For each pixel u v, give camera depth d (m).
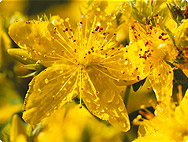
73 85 0.11
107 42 0.11
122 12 0.11
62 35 0.11
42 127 0.11
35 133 0.10
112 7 0.11
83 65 0.11
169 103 0.10
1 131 0.11
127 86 0.11
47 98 0.11
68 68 0.11
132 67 0.11
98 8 0.11
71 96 0.11
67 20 0.11
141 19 0.11
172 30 0.11
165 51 0.11
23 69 0.11
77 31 0.11
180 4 0.11
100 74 0.11
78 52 0.11
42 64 0.11
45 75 0.11
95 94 0.11
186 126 0.10
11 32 0.11
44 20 0.11
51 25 0.11
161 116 0.10
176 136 0.10
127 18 0.11
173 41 0.10
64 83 0.11
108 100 0.11
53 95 0.11
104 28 0.11
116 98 0.11
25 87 0.11
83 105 0.11
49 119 0.11
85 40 0.11
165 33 0.11
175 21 0.11
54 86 0.11
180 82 0.11
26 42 0.11
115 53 0.11
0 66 0.11
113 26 0.11
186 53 0.10
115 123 0.10
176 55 0.11
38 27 0.11
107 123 0.11
